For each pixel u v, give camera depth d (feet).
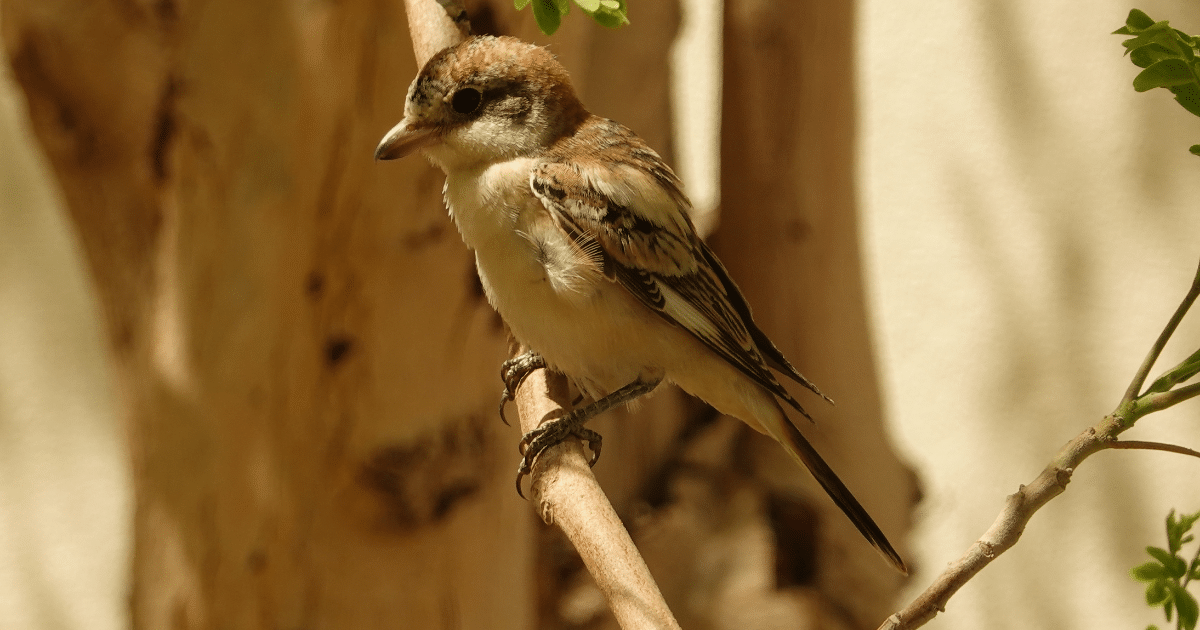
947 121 49.52
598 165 23.80
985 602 50.42
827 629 38.09
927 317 50.08
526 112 23.82
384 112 26.63
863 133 50.08
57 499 53.11
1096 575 49.47
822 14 38.40
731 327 24.77
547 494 18.76
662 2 38.93
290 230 27.40
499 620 31.71
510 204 23.02
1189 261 47.67
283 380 28.40
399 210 27.22
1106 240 48.44
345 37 25.99
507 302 23.63
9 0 27.53
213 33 26.66
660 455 41.14
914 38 49.55
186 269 28.45
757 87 38.96
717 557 38.22
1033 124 48.75
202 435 29.07
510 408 30.81
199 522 29.53
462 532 29.66
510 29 26.71
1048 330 49.03
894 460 41.93
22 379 52.85
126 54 27.58
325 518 29.17
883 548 24.17
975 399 49.73
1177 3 46.57
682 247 24.45
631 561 16.56
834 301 40.29
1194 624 13.92
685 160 49.83
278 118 26.73
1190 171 47.50
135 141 28.58
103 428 53.01
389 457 28.53
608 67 38.04
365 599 29.53
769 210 39.70
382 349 28.14
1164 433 48.39
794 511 39.55
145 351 30.01
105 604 53.16
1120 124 47.96
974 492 49.80
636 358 24.08
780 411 25.20
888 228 50.26
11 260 52.34
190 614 30.04
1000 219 49.29
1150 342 48.03
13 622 53.36
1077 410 48.85
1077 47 48.11
